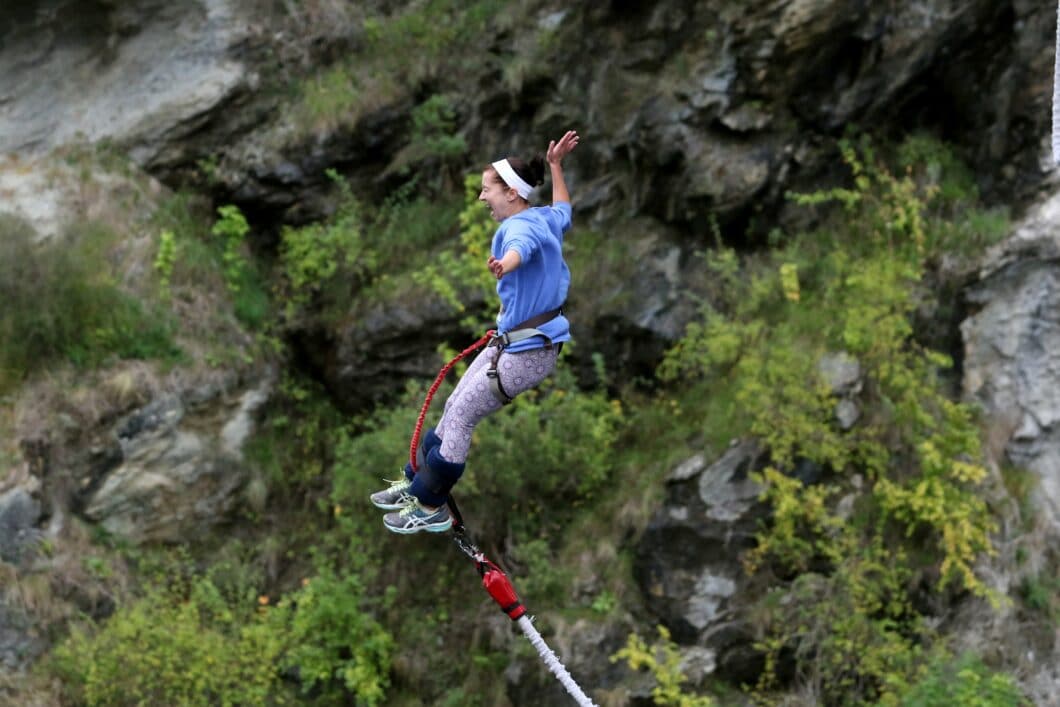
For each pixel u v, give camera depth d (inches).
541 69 1935.3
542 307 778.8
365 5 2119.8
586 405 1765.5
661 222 1884.8
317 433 1881.2
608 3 1918.1
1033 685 1612.9
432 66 2016.5
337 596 1644.9
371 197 1987.0
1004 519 1704.0
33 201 1902.1
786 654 1573.6
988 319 1829.5
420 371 1825.8
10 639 1563.7
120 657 1535.4
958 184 1884.8
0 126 1996.8
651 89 1871.3
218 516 1777.8
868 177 1868.8
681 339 1803.6
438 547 1712.6
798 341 1722.4
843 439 1644.9
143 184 1969.7
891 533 1633.9
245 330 1891.0
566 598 1620.3
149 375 1752.0
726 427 1678.2
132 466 1724.9
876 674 1540.4
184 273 1877.5
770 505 1625.2
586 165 1925.4
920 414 1657.2
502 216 796.6
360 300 1881.2
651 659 1551.4
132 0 2028.8
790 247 1841.8
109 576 1656.0
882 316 1723.7
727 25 1814.7
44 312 1718.8
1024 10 1833.2
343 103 1987.0
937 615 1620.3
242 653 1578.5
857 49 1825.8
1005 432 1806.1
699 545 1619.1
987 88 1873.8
